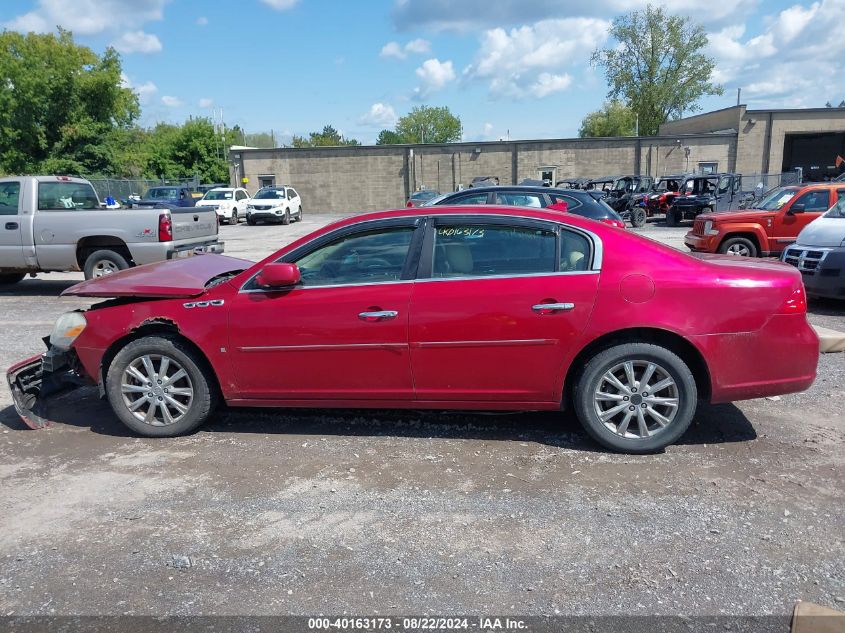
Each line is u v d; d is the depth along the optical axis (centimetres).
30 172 3978
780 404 510
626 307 403
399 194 4172
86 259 1068
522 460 417
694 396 409
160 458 433
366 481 393
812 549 312
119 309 463
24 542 332
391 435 462
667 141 3994
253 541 329
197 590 290
